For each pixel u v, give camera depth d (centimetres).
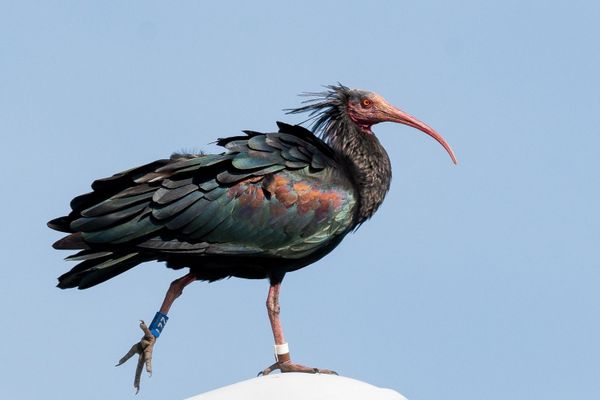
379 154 1689
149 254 1475
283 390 1116
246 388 1136
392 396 1144
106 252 1451
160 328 1504
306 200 1519
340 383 1146
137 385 1471
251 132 1534
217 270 1554
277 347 1510
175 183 1466
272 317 1535
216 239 1487
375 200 1658
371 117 1730
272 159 1513
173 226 1458
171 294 1534
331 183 1555
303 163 1540
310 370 1471
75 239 1439
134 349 1473
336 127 1709
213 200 1473
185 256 1491
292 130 1584
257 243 1502
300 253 1535
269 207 1498
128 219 1445
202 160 1482
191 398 1143
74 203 1456
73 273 1451
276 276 1552
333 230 1554
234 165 1484
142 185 1462
